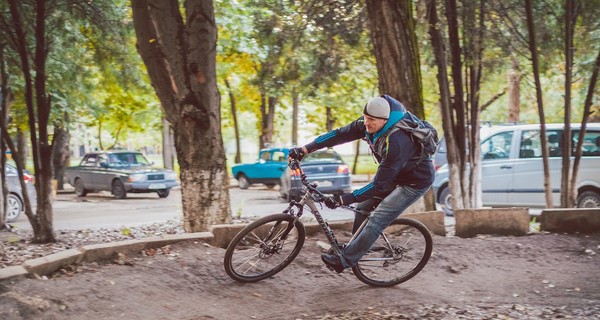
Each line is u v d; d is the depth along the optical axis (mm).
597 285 6461
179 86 8844
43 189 10273
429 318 5379
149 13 8766
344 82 19547
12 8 9750
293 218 6238
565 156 9680
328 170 18375
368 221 5957
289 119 42812
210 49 8875
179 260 6465
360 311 5602
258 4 12891
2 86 10633
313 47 13266
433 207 9578
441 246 7547
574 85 16391
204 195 9023
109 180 22516
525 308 5691
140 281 5898
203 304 5668
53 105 17078
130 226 12914
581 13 10453
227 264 6027
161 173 22422
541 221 8414
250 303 5766
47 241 10297
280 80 13992
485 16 10914
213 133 9055
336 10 12133
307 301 5887
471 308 5707
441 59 9992
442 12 10891
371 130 5586
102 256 6379
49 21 11469
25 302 5031
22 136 24641
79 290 5496
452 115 10258
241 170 24859
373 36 8953
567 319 5359
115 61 13219
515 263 7160
